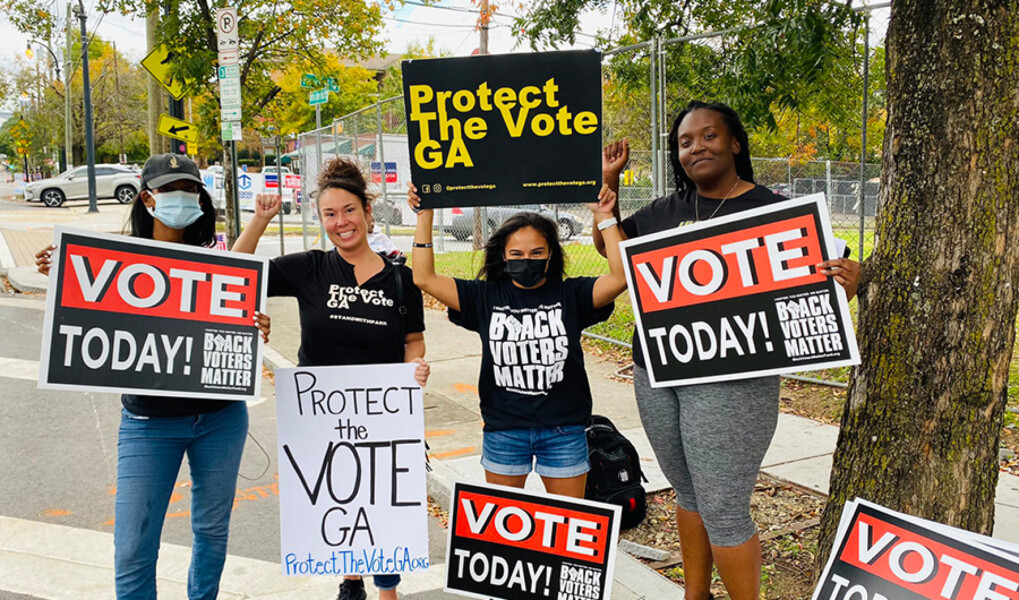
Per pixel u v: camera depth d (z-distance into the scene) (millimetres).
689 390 2781
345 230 3014
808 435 5324
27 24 13562
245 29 10797
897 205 2793
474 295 3023
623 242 2834
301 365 3188
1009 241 2648
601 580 2666
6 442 5543
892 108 2824
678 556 3740
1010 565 2143
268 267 2953
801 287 2580
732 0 6164
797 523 4020
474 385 6926
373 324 3070
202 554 2926
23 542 4016
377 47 12336
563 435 2943
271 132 13391
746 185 2879
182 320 2848
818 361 2570
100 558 3855
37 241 17797
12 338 8750
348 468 3012
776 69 4641
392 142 16219
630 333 8398
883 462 2842
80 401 6539
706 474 2727
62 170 55344
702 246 2709
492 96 2930
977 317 2664
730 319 2684
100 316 2756
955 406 2701
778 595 3324
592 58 2896
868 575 2371
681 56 6566
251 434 5777
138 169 34531
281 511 2996
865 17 4781
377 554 3018
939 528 2285
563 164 2959
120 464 2795
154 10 10344
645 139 8570
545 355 2916
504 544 2777
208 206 3113
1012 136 2607
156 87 12797
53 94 50594
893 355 2803
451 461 4965
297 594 3520
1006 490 4340
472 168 2975
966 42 2592
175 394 2799
